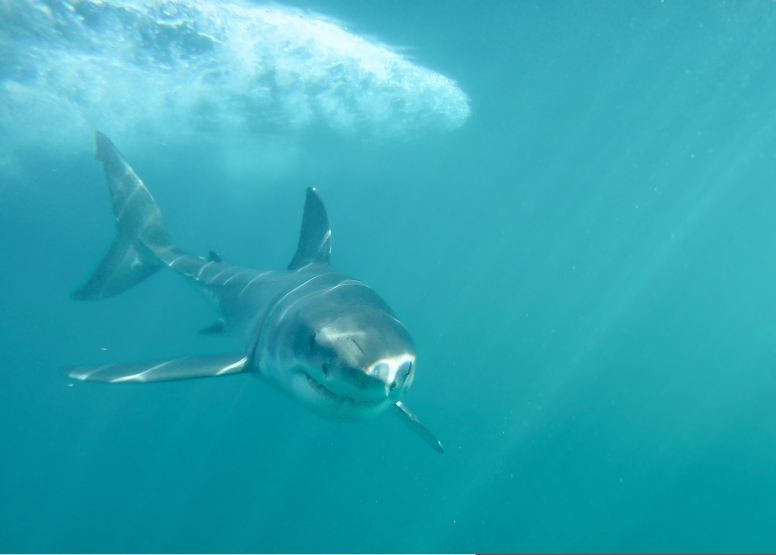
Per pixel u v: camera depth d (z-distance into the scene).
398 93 20.38
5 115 17.89
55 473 16.91
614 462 18.08
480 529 13.87
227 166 30.64
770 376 29.48
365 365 2.90
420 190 47.03
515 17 13.61
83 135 21.02
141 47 14.65
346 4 12.66
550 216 57.12
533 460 17.53
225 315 5.67
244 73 17.00
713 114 23.28
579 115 24.41
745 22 14.16
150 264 7.58
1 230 37.72
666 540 14.68
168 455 16.84
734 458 18.78
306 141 26.44
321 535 12.66
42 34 13.45
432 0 12.44
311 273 4.82
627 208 50.44
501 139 29.86
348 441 15.58
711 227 55.25
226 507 13.70
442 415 18.86
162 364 4.17
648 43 15.67
